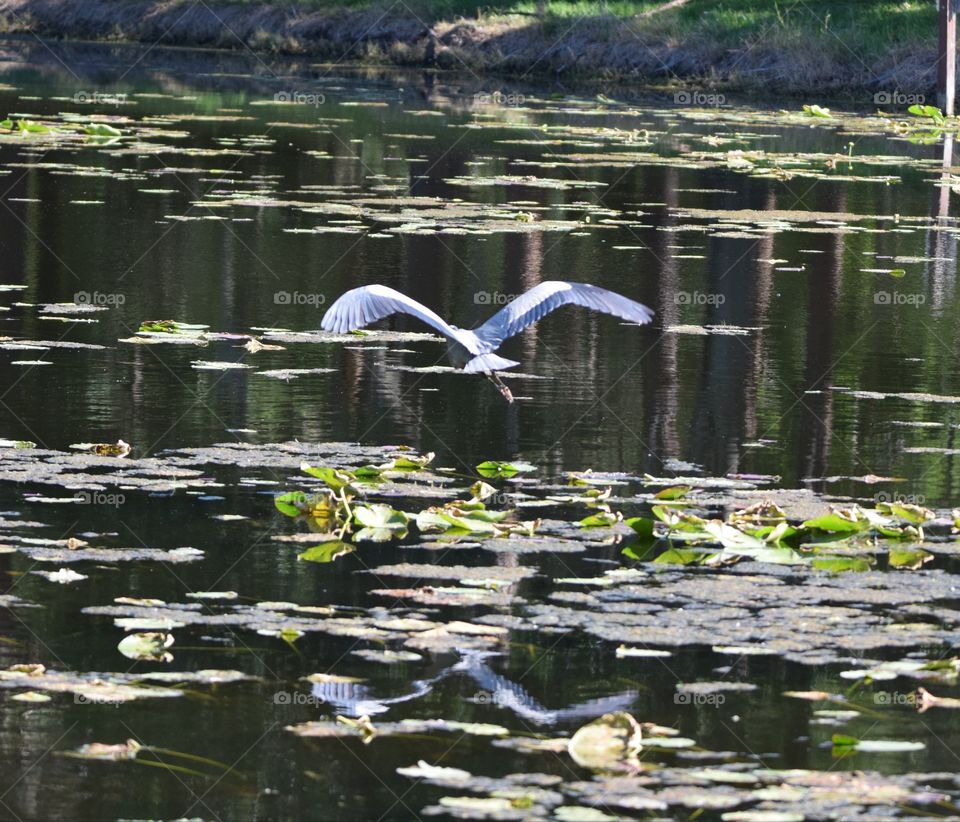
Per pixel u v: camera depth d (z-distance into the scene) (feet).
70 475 42.01
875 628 32.37
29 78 178.81
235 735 27.50
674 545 37.73
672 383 54.65
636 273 74.79
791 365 57.82
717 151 126.72
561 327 63.98
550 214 92.63
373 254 77.15
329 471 39.83
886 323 65.67
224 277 70.74
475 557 36.68
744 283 73.31
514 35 205.05
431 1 224.12
